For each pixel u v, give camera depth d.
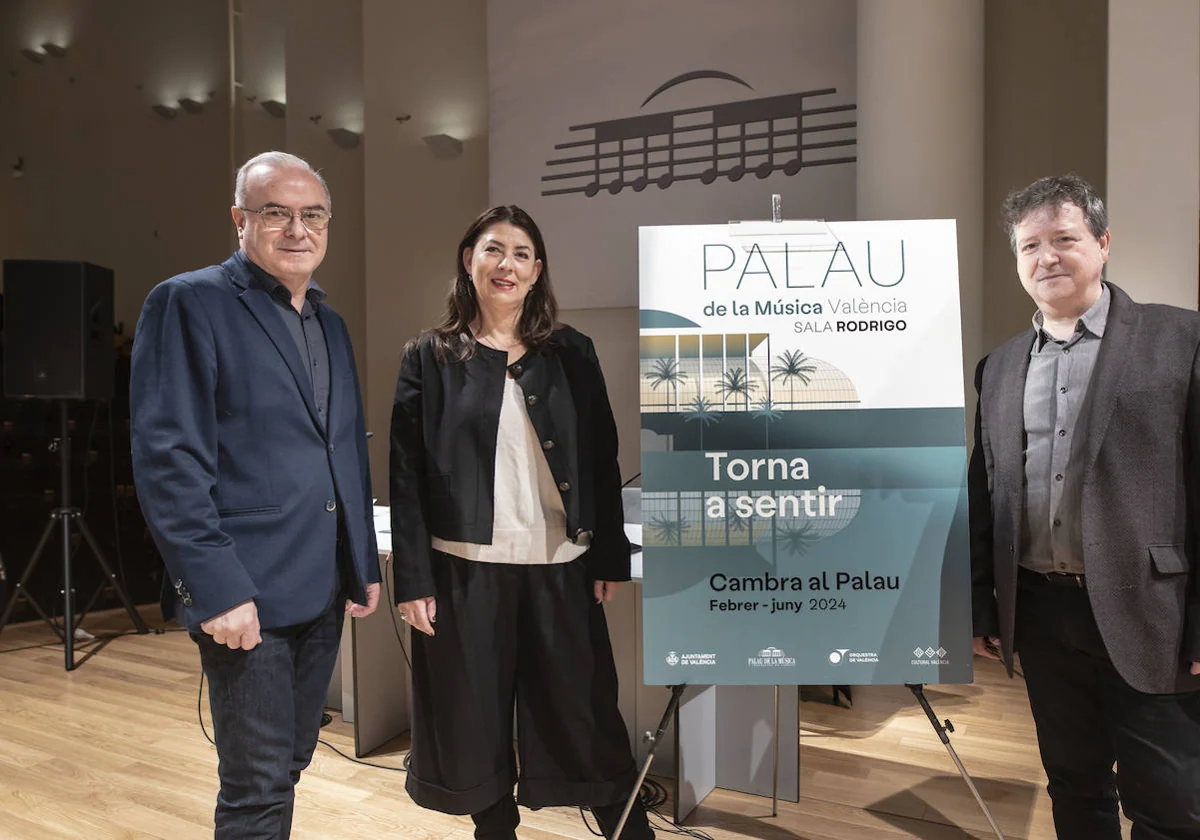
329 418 1.63
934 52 3.22
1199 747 1.46
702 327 1.71
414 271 4.41
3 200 5.38
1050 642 1.62
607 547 1.73
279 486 1.52
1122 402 1.47
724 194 3.66
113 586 4.08
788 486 1.68
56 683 3.41
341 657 3.02
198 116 5.01
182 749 2.74
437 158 4.34
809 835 2.20
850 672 1.67
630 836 1.77
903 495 1.67
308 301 1.69
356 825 2.25
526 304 1.76
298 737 1.64
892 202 3.27
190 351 1.47
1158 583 1.44
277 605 1.50
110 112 5.16
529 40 4.00
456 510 1.65
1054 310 1.57
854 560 1.67
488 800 1.66
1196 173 2.77
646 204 3.79
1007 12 3.60
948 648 1.66
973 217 3.30
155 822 2.27
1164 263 2.81
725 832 2.21
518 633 1.72
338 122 4.70
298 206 1.56
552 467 1.67
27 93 5.31
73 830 2.23
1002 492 1.64
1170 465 1.46
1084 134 3.48
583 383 1.75
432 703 1.68
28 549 4.40
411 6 4.37
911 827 2.23
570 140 3.93
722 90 3.65
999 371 1.71
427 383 1.71
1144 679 1.44
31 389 3.79
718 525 1.69
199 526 1.41
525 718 1.72
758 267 1.71
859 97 3.35
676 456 1.70
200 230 5.03
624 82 3.82
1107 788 1.66
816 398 1.69
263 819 1.50
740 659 1.68
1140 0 2.80
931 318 1.69
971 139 3.29
